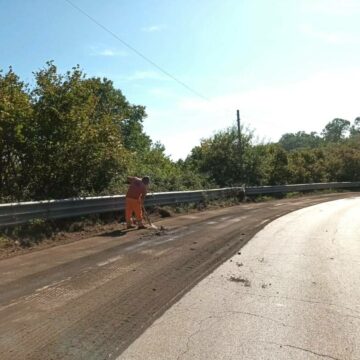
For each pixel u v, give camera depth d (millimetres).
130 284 7141
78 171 15258
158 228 13789
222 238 11875
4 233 10586
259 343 4887
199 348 4730
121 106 42531
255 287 7172
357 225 15078
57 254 9555
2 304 6090
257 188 31172
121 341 4891
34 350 4637
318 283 7469
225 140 36281
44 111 14219
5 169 14094
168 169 29281
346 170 54219
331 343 4914
